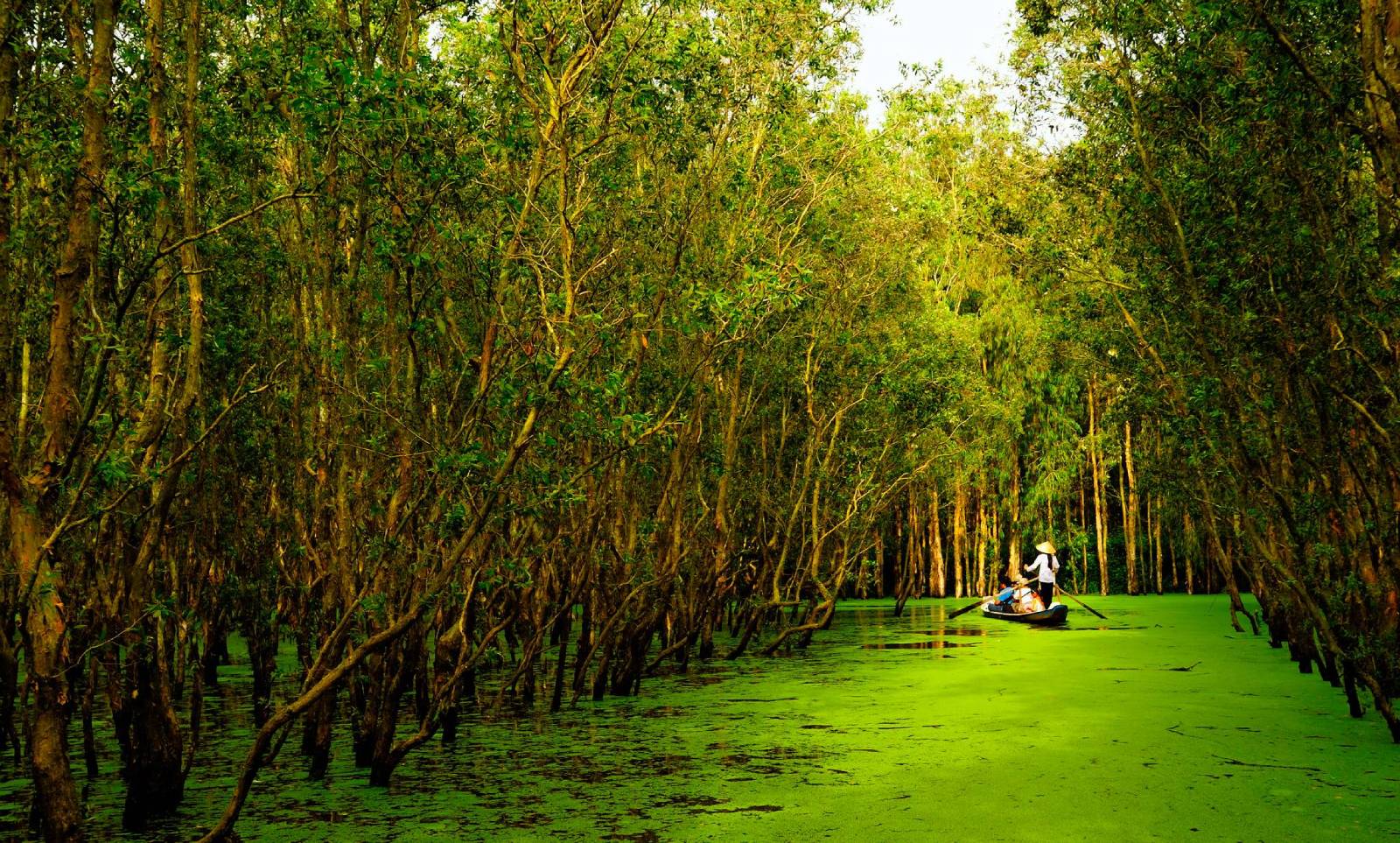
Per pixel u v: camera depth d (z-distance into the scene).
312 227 11.63
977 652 21.03
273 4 10.27
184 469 8.60
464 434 8.93
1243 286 12.32
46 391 6.48
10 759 10.64
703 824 8.31
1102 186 17.34
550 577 15.12
